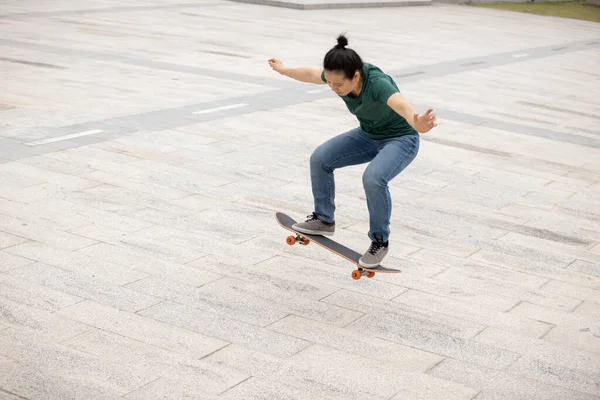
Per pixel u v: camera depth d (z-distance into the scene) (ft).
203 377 13.88
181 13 72.64
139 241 20.08
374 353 15.28
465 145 32.94
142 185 24.45
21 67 41.83
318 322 16.46
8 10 64.69
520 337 16.42
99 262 18.60
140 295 17.06
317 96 40.37
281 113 36.01
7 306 16.03
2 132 29.04
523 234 22.86
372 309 17.29
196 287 17.69
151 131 30.89
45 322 15.49
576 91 47.93
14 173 24.50
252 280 18.33
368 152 17.53
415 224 22.99
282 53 53.26
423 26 78.48
